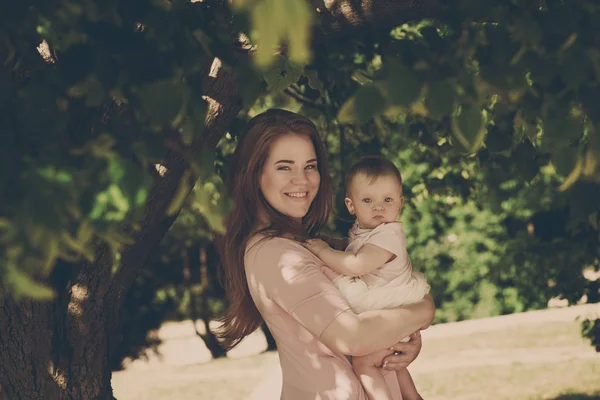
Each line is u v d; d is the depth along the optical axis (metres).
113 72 1.98
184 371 11.74
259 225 2.92
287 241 2.82
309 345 2.75
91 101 2.04
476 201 6.90
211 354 13.38
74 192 1.81
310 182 2.89
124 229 3.42
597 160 2.16
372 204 3.14
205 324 13.43
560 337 11.41
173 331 13.60
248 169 2.88
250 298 3.01
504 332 12.07
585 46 2.15
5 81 1.95
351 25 3.04
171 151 3.23
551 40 2.17
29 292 1.75
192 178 3.36
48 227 1.72
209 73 3.30
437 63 2.10
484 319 13.18
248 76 2.08
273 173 2.85
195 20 2.13
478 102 2.09
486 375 9.61
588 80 2.21
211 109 3.33
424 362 10.62
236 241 2.96
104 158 1.90
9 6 1.91
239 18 2.13
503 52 2.19
